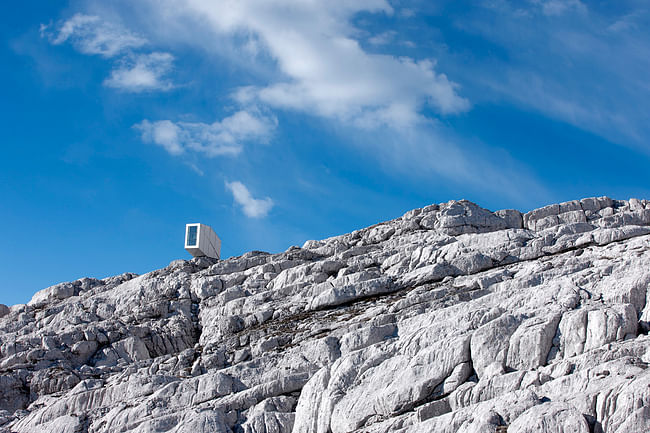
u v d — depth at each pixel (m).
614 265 36.38
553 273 40.41
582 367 27.84
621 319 29.89
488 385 28.81
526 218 54.06
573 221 52.78
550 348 30.42
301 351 39.84
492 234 50.44
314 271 51.72
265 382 38.50
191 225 63.06
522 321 31.81
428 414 28.88
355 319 42.97
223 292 52.47
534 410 24.38
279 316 47.12
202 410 35.25
